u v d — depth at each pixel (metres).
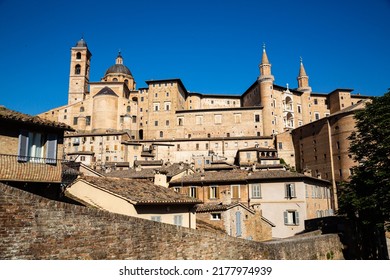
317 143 93.88
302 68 139.38
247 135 116.06
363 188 29.95
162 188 26.34
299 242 22.94
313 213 43.81
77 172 25.14
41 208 10.81
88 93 144.25
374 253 32.09
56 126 21.52
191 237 15.17
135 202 20.52
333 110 130.50
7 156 19.11
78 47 142.00
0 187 10.05
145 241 13.39
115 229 12.54
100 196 22.06
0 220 9.91
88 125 122.88
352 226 29.98
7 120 19.28
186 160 105.06
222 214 28.66
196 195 42.16
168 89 124.62
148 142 107.62
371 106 31.80
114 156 100.62
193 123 120.38
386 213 26.64
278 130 119.00
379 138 30.33
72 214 11.50
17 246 10.10
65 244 11.14
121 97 127.25
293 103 126.88
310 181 44.81
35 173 20.11
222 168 67.56
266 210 41.41
